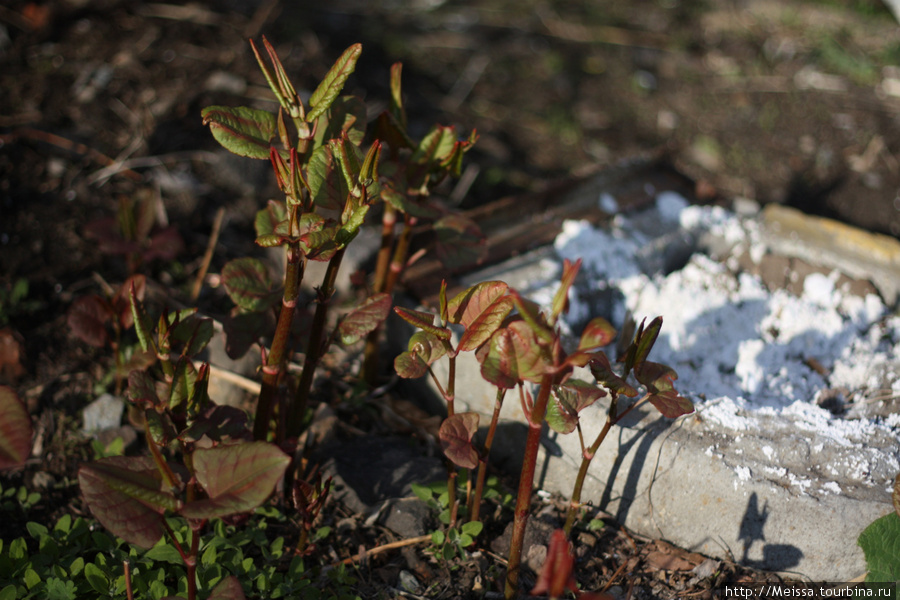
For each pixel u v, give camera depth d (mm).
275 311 1079
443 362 1153
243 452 910
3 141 1340
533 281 1220
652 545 1077
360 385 1185
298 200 950
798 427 1076
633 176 1429
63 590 995
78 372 1183
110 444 1131
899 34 2178
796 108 1941
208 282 1275
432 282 1204
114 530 900
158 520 916
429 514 1085
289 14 1915
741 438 1064
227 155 1378
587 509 1098
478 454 1004
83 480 904
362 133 1014
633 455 1071
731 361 1181
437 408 1182
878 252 1308
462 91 1900
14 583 1008
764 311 1214
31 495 1088
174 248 1211
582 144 1776
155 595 998
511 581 1015
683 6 2359
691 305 1219
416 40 2066
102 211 1308
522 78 1991
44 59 1513
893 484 1040
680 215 1343
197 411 988
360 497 1096
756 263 1271
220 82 1534
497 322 950
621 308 1239
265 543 1049
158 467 923
